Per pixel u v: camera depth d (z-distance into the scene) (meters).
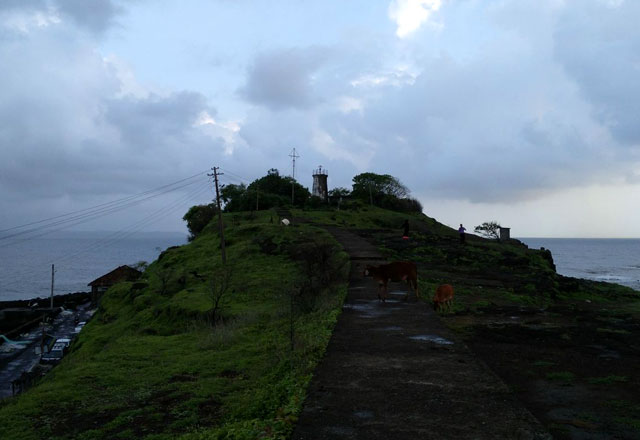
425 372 7.53
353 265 25.31
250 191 78.25
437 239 44.50
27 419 11.12
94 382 13.82
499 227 60.41
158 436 9.35
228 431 5.93
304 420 5.66
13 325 62.75
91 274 189.12
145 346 19.17
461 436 5.17
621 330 13.77
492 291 21.50
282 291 26.70
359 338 9.98
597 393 8.20
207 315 25.19
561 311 17.59
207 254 44.03
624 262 176.62
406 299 15.31
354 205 82.00
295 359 10.70
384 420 5.62
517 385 8.65
